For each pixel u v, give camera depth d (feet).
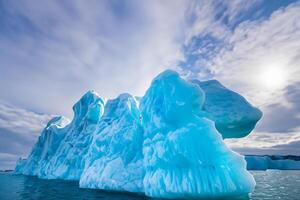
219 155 39.63
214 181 37.96
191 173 39.78
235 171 38.70
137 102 74.02
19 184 88.43
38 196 55.77
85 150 93.76
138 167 54.03
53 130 127.03
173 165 42.55
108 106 74.90
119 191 53.93
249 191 38.58
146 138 51.75
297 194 52.47
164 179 42.45
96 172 60.70
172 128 45.75
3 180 107.34
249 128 54.70
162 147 44.34
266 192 56.54
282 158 210.38
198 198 38.96
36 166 140.05
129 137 58.59
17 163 176.04
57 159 107.55
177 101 46.24
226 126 52.95
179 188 39.50
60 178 97.76
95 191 57.21
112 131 64.90
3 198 54.34
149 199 42.73
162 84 50.70
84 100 114.32
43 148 139.74
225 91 56.18
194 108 47.26
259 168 185.47
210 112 51.78
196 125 42.04
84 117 108.17
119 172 54.54
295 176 123.65
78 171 92.58
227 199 39.22
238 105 52.47
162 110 49.29
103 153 64.08
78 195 52.60
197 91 46.47
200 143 40.47
